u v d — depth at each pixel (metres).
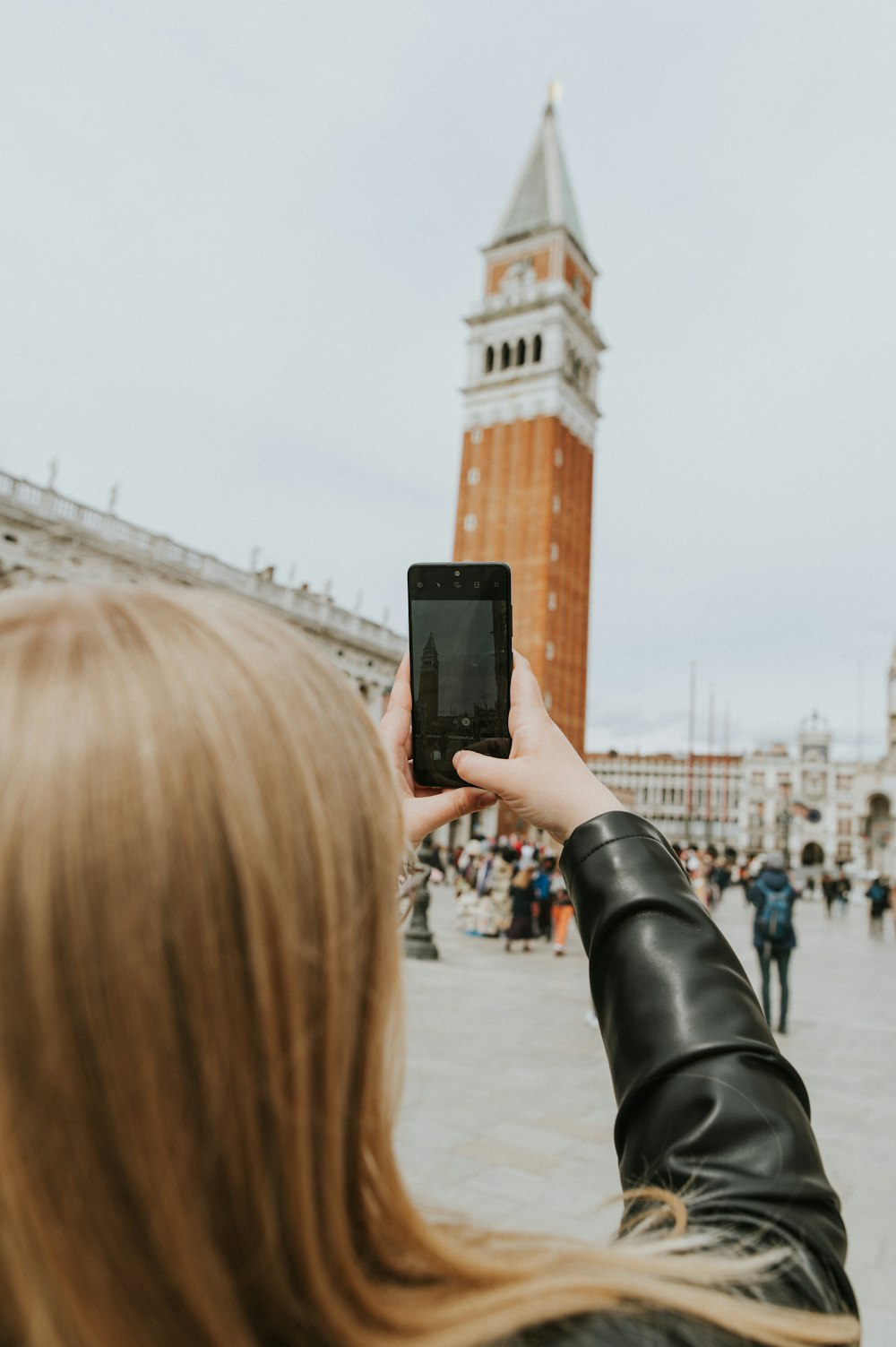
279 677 0.63
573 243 62.62
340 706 0.68
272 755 0.57
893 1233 4.51
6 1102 0.45
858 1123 6.30
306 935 0.54
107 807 0.50
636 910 0.93
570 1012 9.70
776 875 9.86
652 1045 0.82
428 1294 0.55
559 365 57.88
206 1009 0.49
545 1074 7.02
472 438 60.34
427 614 1.44
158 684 0.57
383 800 0.66
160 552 28.17
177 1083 0.48
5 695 0.55
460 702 1.39
